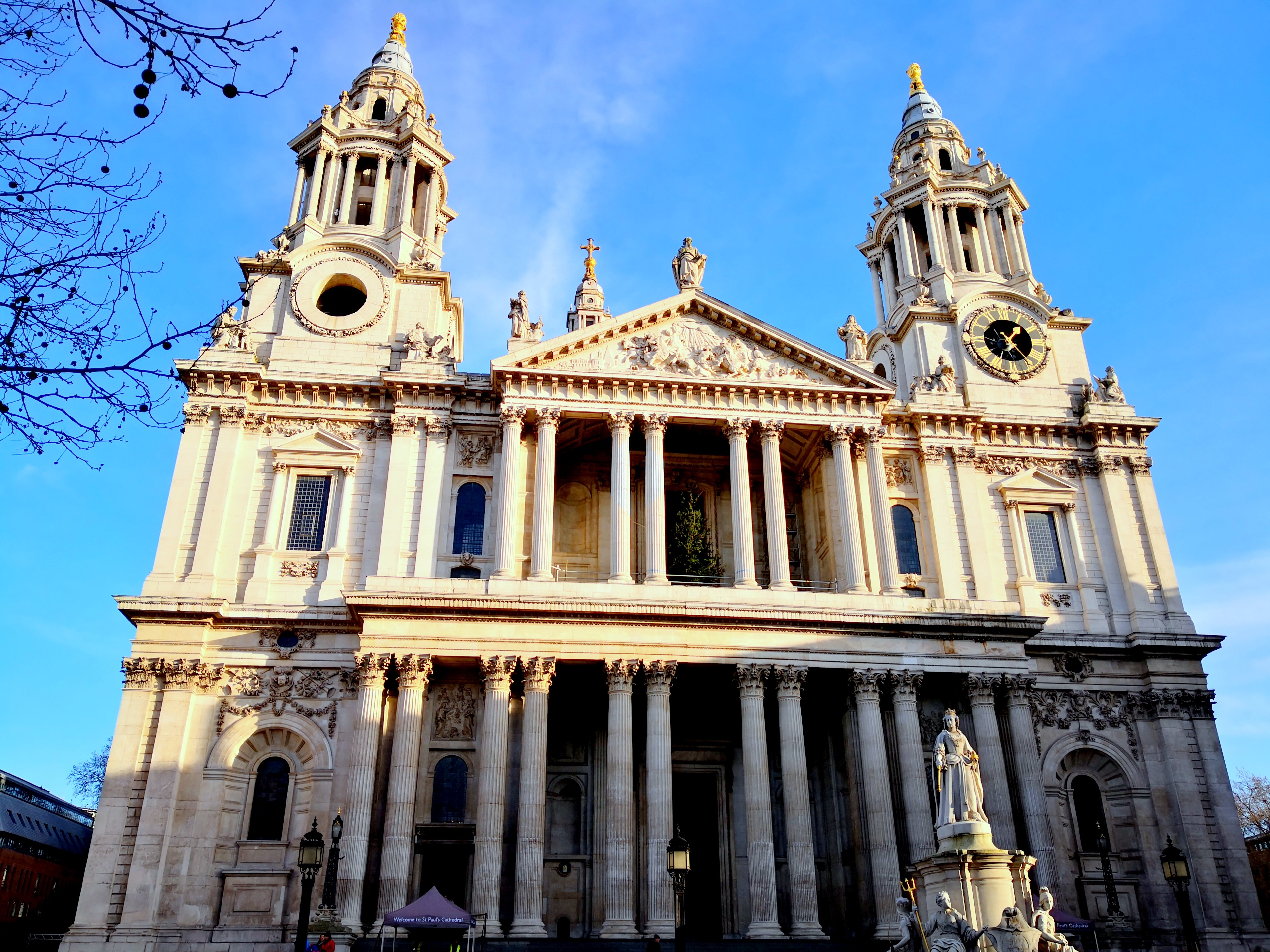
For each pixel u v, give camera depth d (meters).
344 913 40.28
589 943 40.03
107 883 42.69
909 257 67.00
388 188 63.12
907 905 26.14
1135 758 52.47
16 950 62.84
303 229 59.44
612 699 45.50
